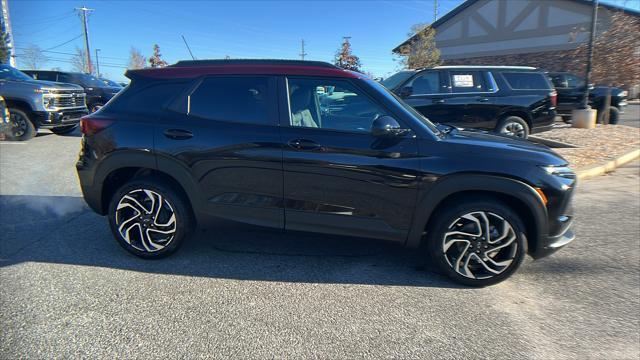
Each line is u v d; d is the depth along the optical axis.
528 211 3.22
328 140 3.31
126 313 2.88
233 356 2.46
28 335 2.61
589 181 6.93
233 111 3.50
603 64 12.63
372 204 3.33
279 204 3.45
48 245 4.05
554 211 3.19
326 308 3.01
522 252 3.24
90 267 3.59
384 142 3.28
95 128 3.65
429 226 3.39
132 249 3.70
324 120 3.45
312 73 3.49
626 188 6.46
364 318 2.89
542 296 3.22
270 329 2.73
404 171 3.23
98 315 2.85
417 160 3.23
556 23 24.05
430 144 3.27
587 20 22.78
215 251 3.97
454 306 3.06
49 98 10.73
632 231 4.64
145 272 3.52
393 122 3.17
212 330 2.71
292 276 3.50
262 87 3.50
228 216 3.54
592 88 13.41
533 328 2.79
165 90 3.63
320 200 3.38
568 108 13.71
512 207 3.34
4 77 10.65
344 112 3.46
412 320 2.87
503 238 3.22
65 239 4.21
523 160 3.19
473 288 3.35
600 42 12.69
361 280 3.45
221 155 3.43
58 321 2.77
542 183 3.14
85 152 3.71
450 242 3.29
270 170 3.38
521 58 25.70
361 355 2.49
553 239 3.26
